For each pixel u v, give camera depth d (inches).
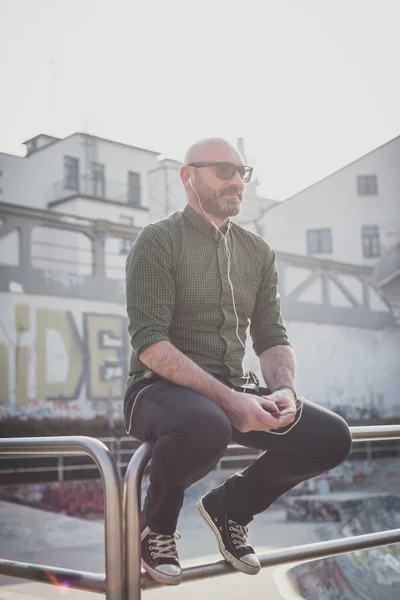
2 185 863.7
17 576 61.7
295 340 901.2
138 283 64.9
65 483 587.5
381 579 197.2
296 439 62.1
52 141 912.9
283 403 62.5
